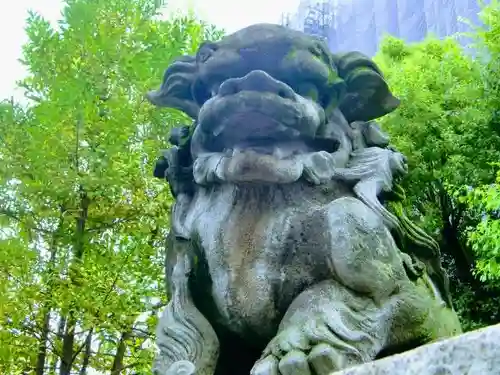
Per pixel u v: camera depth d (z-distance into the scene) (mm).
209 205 2268
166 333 2139
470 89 7250
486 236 5246
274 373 1824
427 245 2414
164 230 5836
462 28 12938
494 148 6863
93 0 6355
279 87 2084
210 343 2107
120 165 5555
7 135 5629
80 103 5688
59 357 5598
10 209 5609
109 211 5699
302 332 1892
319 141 2289
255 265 2113
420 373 1201
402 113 7109
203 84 2381
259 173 2113
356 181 2256
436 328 2168
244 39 2242
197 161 2275
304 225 2127
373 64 2484
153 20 6734
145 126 5996
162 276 5562
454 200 6609
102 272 5242
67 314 5176
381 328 1992
